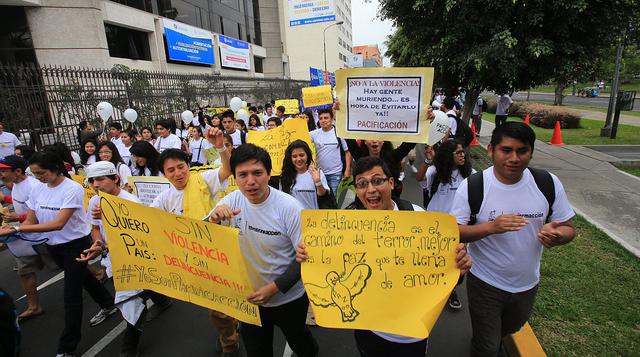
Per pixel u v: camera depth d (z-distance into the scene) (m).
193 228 2.22
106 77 10.44
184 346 3.36
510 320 2.39
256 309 2.14
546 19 6.59
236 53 29.12
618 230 5.12
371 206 2.09
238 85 24.02
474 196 2.17
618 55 12.48
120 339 3.54
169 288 2.41
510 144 1.96
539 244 2.17
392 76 3.03
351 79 3.16
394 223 1.99
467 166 3.55
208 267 2.24
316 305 2.03
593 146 11.14
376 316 1.96
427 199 3.80
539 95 52.56
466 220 2.23
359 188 2.07
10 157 4.01
